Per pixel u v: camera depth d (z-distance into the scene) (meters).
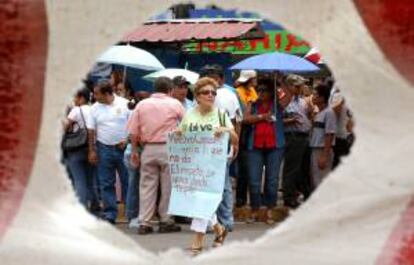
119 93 19.58
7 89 6.43
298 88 18.16
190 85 17.84
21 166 6.47
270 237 6.63
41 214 6.52
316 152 17.52
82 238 6.57
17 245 6.52
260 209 17.20
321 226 6.59
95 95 16.95
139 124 15.14
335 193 6.57
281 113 16.92
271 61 19.11
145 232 15.43
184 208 12.43
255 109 16.73
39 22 6.41
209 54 23.25
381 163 6.50
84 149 16.31
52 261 6.54
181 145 12.41
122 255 6.60
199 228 12.38
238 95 16.72
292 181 18.03
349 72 6.47
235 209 17.45
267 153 16.95
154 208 15.54
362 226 6.56
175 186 12.48
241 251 6.65
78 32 6.45
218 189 12.32
